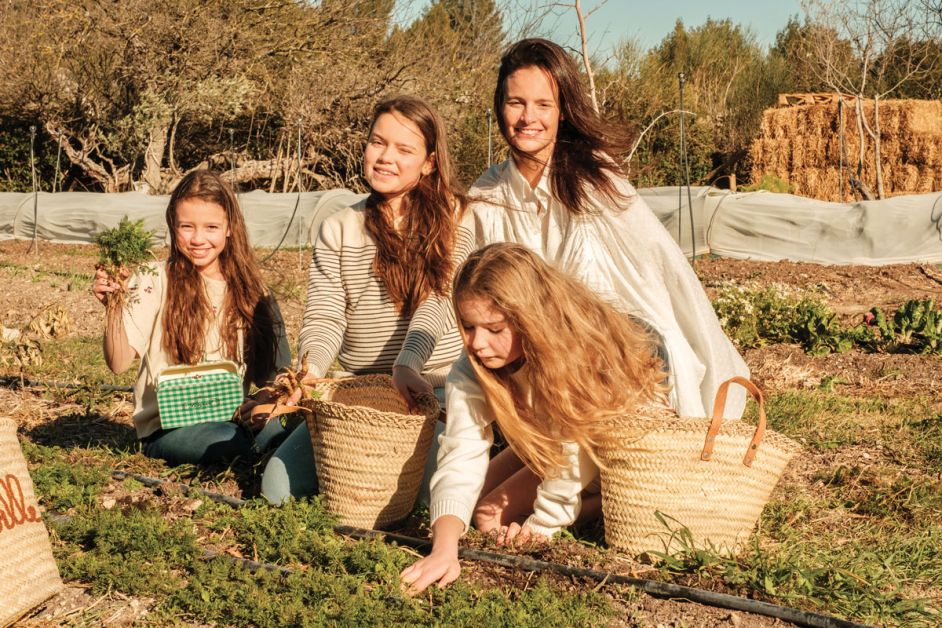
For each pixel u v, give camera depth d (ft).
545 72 11.84
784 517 12.15
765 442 10.49
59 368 20.98
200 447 13.33
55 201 58.44
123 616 8.94
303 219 53.47
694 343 12.14
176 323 13.37
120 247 12.87
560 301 9.82
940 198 45.57
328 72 71.82
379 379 12.60
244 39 71.36
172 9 70.18
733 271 43.19
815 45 65.57
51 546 9.84
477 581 9.77
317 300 12.57
